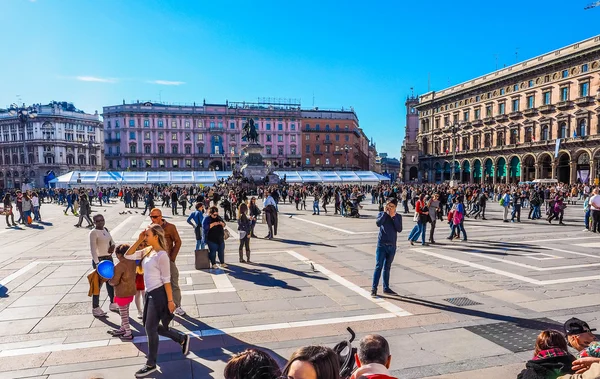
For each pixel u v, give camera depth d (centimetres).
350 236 1670
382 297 801
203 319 683
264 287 877
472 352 547
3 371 501
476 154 7200
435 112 8462
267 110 10588
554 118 5703
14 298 807
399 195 3969
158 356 545
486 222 2158
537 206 2314
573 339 350
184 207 2905
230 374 209
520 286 871
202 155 10144
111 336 616
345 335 609
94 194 4856
